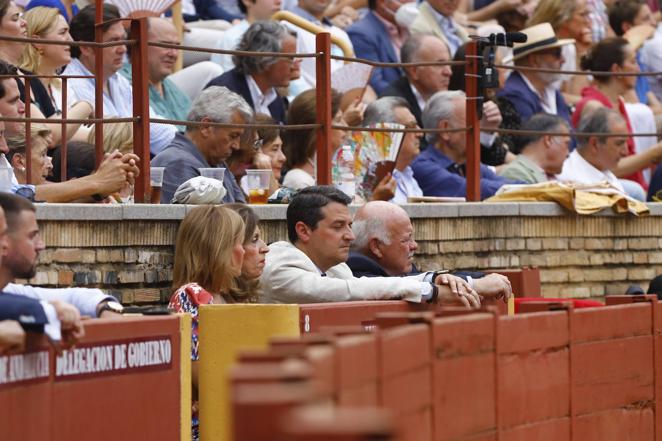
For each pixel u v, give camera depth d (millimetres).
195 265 28109
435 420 19859
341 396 15344
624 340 27688
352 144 39312
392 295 29375
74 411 21047
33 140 33094
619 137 47531
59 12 39062
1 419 19203
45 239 29719
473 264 41062
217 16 51656
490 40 41219
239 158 36656
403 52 46625
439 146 43500
